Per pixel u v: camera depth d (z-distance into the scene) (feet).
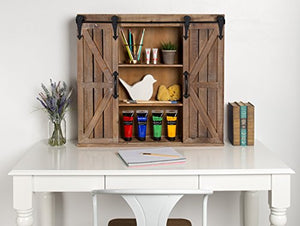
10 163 10.69
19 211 8.46
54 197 10.74
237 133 10.03
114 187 8.48
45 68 10.49
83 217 10.96
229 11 10.47
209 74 9.91
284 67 10.61
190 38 9.86
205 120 9.98
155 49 10.10
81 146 9.98
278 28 10.52
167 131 10.25
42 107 10.59
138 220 7.55
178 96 10.40
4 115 10.57
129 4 10.39
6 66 10.45
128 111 10.29
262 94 10.66
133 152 9.29
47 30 10.41
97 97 9.93
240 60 10.58
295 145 10.80
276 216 8.57
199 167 8.59
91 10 10.40
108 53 9.84
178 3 10.42
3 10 10.34
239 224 11.02
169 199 7.45
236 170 8.44
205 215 7.79
